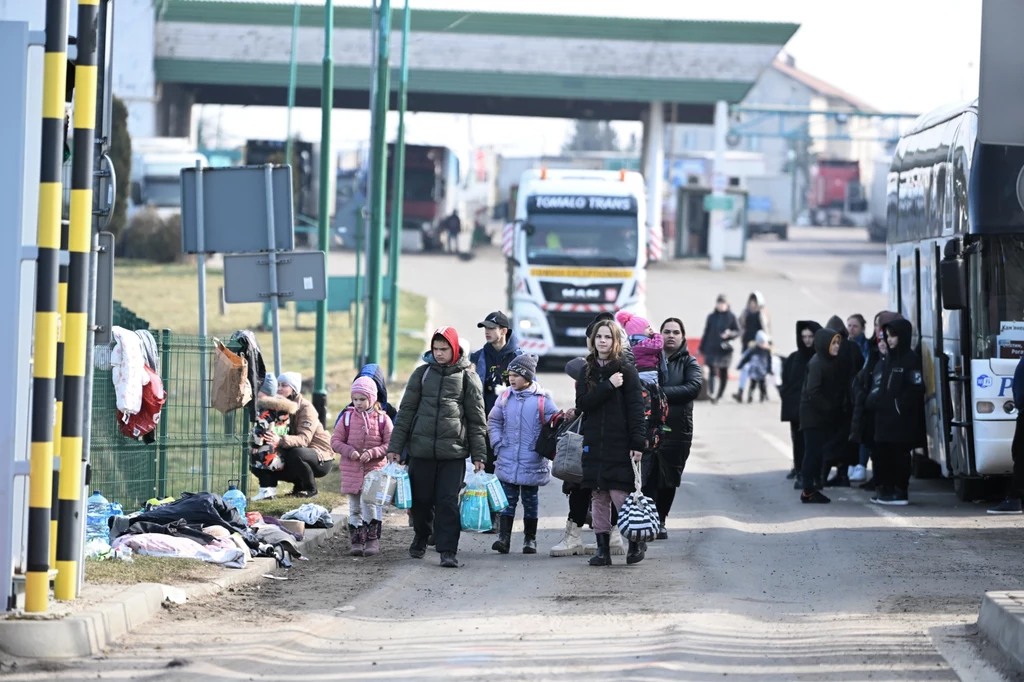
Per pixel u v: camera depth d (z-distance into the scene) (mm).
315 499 31688
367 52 128875
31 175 18297
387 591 22469
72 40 19219
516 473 26859
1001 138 19656
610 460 24828
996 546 27203
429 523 26125
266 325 85250
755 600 21609
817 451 34062
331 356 73250
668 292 120688
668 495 28312
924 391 33812
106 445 27781
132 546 23234
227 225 31891
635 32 131000
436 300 110938
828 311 109188
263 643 18375
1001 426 32750
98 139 19938
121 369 21531
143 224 128500
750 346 63875
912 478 40531
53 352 17984
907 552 26391
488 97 147875
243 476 31484
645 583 23109
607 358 24984
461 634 19234
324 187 43594
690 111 150625
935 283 35938
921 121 39531
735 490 36781
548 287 73688
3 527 17969
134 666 16922
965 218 33250
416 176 153375
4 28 18062
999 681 16531
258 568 23578
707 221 150375
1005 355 32906
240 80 128625
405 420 25656
